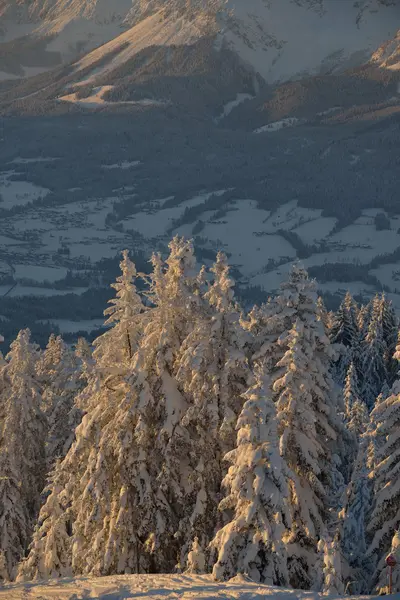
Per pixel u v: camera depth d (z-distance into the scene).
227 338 48.12
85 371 65.75
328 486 51.25
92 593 30.89
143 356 49.03
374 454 49.69
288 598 28.06
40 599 30.84
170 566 48.66
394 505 49.38
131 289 53.06
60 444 74.81
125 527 47.59
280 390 49.09
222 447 47.59
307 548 47.16
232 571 39.22
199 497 46.59
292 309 49.88
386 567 46.69
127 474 47.94
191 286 51.47
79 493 51.28
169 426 47.25
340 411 51.78
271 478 39.47
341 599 27.52
